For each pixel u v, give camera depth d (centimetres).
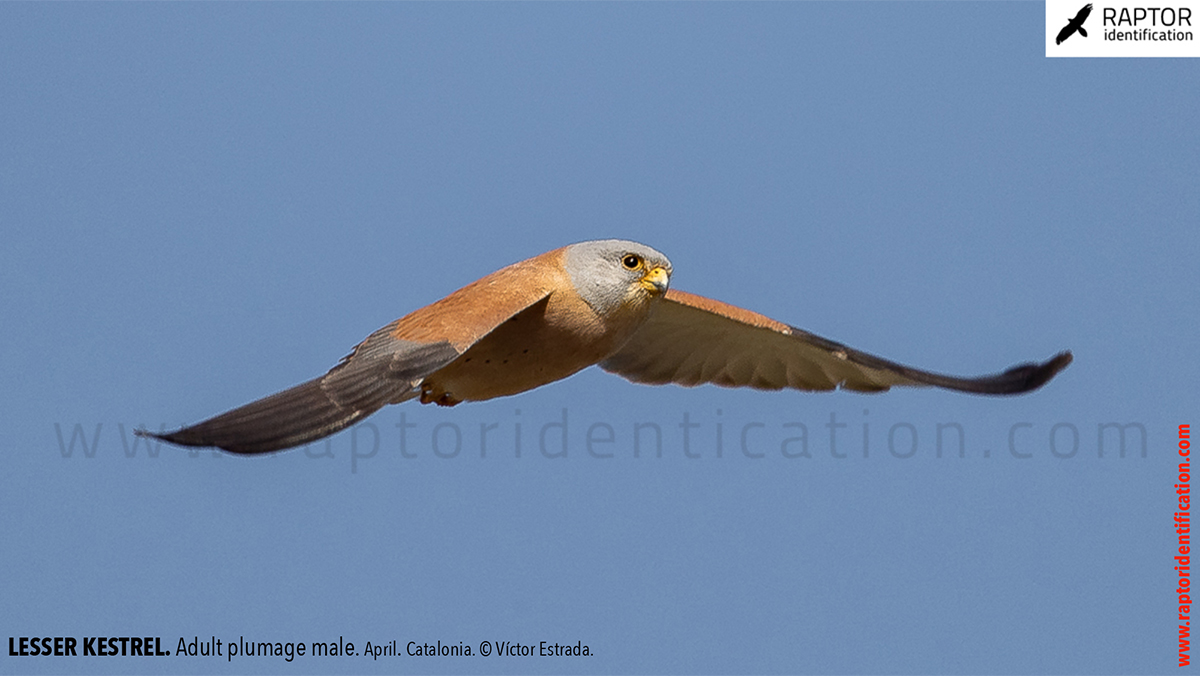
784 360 1661
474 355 1397
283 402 1116
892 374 1603
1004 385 1561
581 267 1379
